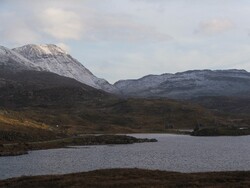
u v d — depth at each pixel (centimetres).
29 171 10694
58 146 19700
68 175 7788
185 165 11569
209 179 6925
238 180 6775
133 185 6450
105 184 6556
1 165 12138
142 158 13825
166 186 6300
